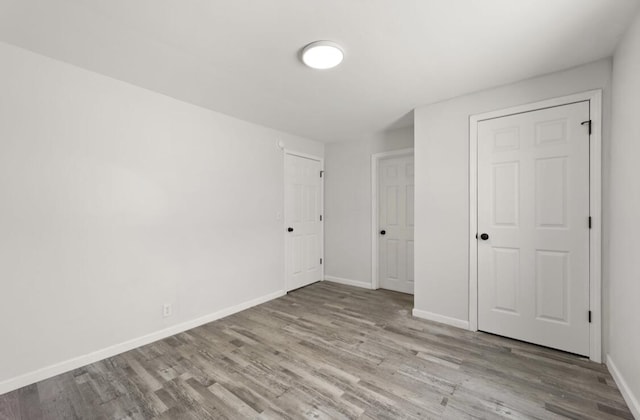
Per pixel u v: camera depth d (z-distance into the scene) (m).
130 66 2.07
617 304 1.83
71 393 1.76
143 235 2.43
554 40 1.79
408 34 1.72
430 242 2.87
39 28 1.63
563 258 2.20
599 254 2.05
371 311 3.16
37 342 1.89
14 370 1.80
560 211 2.21
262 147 3.54
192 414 1.58
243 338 2.51
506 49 1.89
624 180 1.73
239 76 2.24
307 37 1.74
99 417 1.56
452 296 2.74
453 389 1.78
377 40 1.78
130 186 2.35
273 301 3.53
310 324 2.81
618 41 1.80
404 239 3.90
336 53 1.87
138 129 2.40
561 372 1.94
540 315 2.30
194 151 2.81
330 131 3.82
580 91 2.11
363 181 4.14
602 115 2.03
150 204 2.48
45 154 1.93
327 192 4.54
